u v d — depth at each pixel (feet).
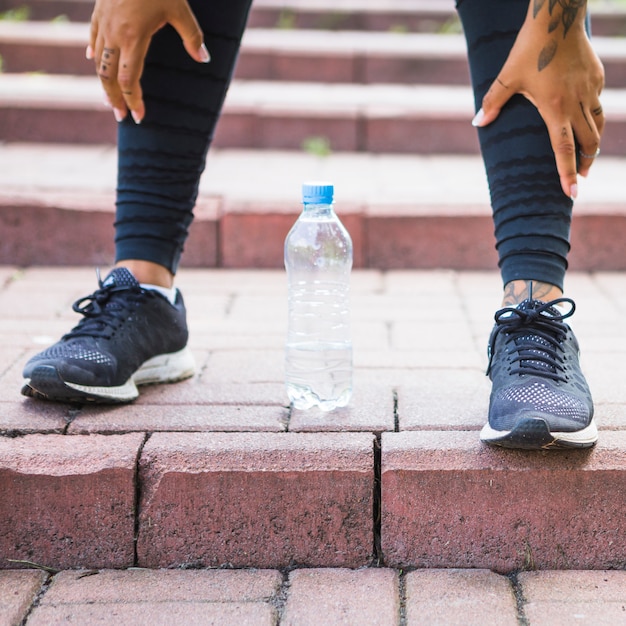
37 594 5.01
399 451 5.22
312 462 5.20
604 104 14.14
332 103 14.21
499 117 5.48
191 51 5.66
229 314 8.12
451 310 8.24
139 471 5.23
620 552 5.16
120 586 5.06
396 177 11.89
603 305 8.38
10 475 5.19
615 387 6.15
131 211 6.09
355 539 5.23
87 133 13.78
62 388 5.58
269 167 12.44
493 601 4.84
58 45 16.43
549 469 5.11
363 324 7.80
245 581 5.10
